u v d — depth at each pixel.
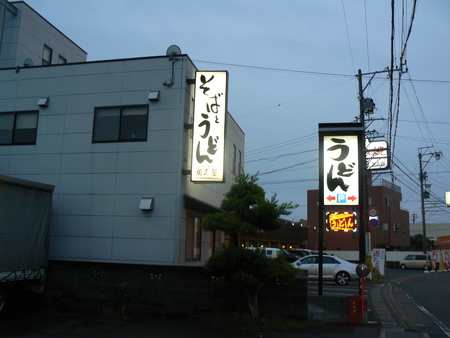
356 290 19.31
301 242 51.75
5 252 11.03
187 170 13.87
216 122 13.59
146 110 14.23
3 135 15.33
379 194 51.47
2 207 10.96
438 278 30.75
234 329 10.10
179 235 13.43
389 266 48.34
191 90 14.70
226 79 13.80
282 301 11.15
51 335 9.12
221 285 10.81
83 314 11.93
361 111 26.16
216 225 10.29
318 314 11.13
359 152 11.80
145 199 13.59
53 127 14.88
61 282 12.61
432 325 11.28
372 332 10.07
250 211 10.52
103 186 14.12
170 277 11.94
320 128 12.08
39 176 14.66
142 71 14.47
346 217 13.28
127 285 12.17
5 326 9.92
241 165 22.53
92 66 14.95
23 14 20.53
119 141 14.25
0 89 15.59
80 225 14.05
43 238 12.54
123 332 9.65
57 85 15.12
